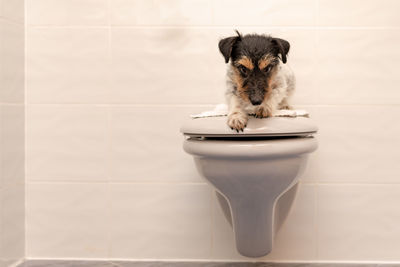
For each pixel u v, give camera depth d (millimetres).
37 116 1981
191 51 1962
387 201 1953
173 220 1994
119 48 1969
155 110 1977
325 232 1969
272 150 1296
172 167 1983
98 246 2002
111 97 1979
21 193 1958
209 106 1968
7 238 1829
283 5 1941
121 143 1983
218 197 1792
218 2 1951
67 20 1968
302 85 1955
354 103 1945
